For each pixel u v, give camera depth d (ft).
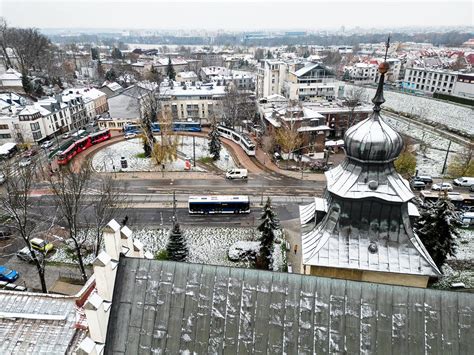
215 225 184.75
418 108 430.61
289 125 272.51
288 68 451.53
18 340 60.70
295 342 49.11
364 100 447.01
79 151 285.64
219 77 534.78
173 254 151.84
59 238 168.25
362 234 71.10
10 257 156.66
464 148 280.31
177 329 50.65
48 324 63.05
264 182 234.17
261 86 501.56
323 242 71.92
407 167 232.12
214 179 238.68
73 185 133.90
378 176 70.33
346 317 49.78
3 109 315.58
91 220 178.91
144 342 50.49
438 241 136.46
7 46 527.81
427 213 138.82
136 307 51.85
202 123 370.53
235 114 350.43
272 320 50.03
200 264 53.11
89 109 390.21
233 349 49.29
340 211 71.46
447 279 145.38
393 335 48.73
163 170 251.39
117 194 174.70
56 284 140.26
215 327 50.26
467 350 47.73
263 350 49.03
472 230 180.96
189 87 400.88
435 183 233.96
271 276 51.98
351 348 48.55
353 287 50.88
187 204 205.36
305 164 261.85
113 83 463.01
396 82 595.47
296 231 178.50
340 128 323.37
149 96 362.12
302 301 50.67
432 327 48.80
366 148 67.77
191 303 51.47
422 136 330.54
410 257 68.59
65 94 381.40
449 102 453.58
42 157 272.92
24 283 140.36
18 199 135.54
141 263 53.83
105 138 318.04
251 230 179.83
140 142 311.06
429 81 513.45
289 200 210.18
